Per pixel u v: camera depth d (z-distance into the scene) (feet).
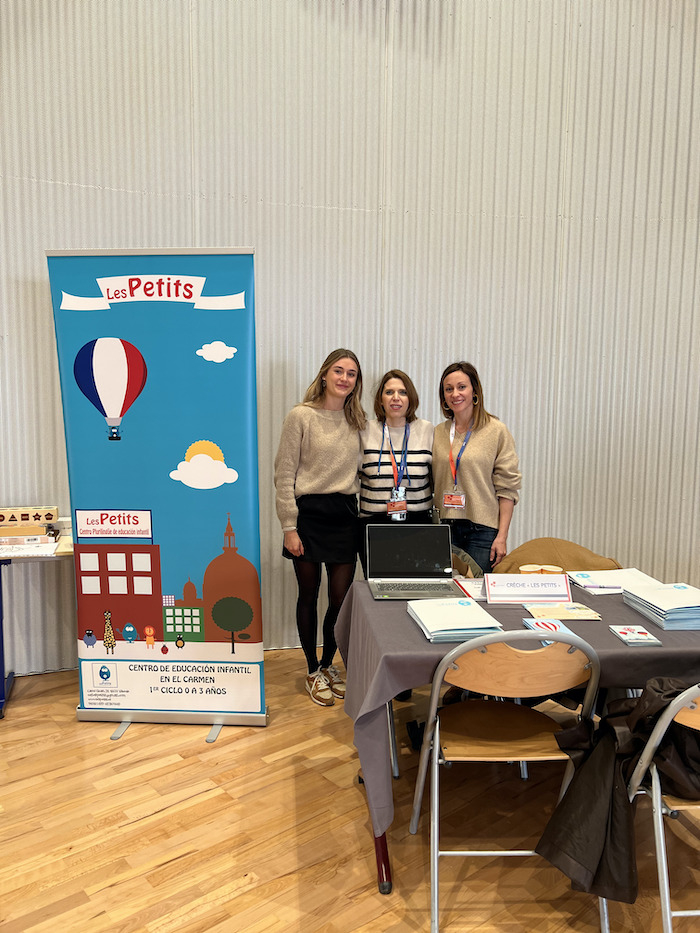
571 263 12.57
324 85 11.44
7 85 10.44
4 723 9.71
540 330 12.65
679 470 13.34
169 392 9.00
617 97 12.30
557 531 13.17
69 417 9.11
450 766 8.73
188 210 11.27
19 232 10.69
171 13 10.84
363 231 11.89
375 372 12.25
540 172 12.26
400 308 12.18
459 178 12.05
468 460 9.78
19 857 6.88
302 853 6.95
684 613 6.75
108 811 7.63
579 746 6.33
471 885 6.55
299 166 11.53
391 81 11.64
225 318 8.83
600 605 7.57
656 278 12.82
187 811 7.64
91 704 9.73
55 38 10.53
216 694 9.59
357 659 7.27
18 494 11.07
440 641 6.35
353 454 9.97
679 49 12.35
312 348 11.96
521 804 7.88
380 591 7.82
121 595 9.42
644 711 5.59
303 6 11.20
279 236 11.60
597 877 5.66
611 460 13.15
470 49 11.80
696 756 5.68
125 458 9.14
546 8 11.91
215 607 9.37
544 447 12.92
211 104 11.12
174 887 6.45
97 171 10.88
